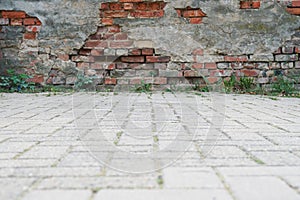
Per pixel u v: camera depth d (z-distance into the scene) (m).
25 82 5.55
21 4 5.52
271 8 5.46
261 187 1.10
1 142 1.77
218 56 5.54
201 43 5.50
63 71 5.61
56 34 5.57
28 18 5.55
